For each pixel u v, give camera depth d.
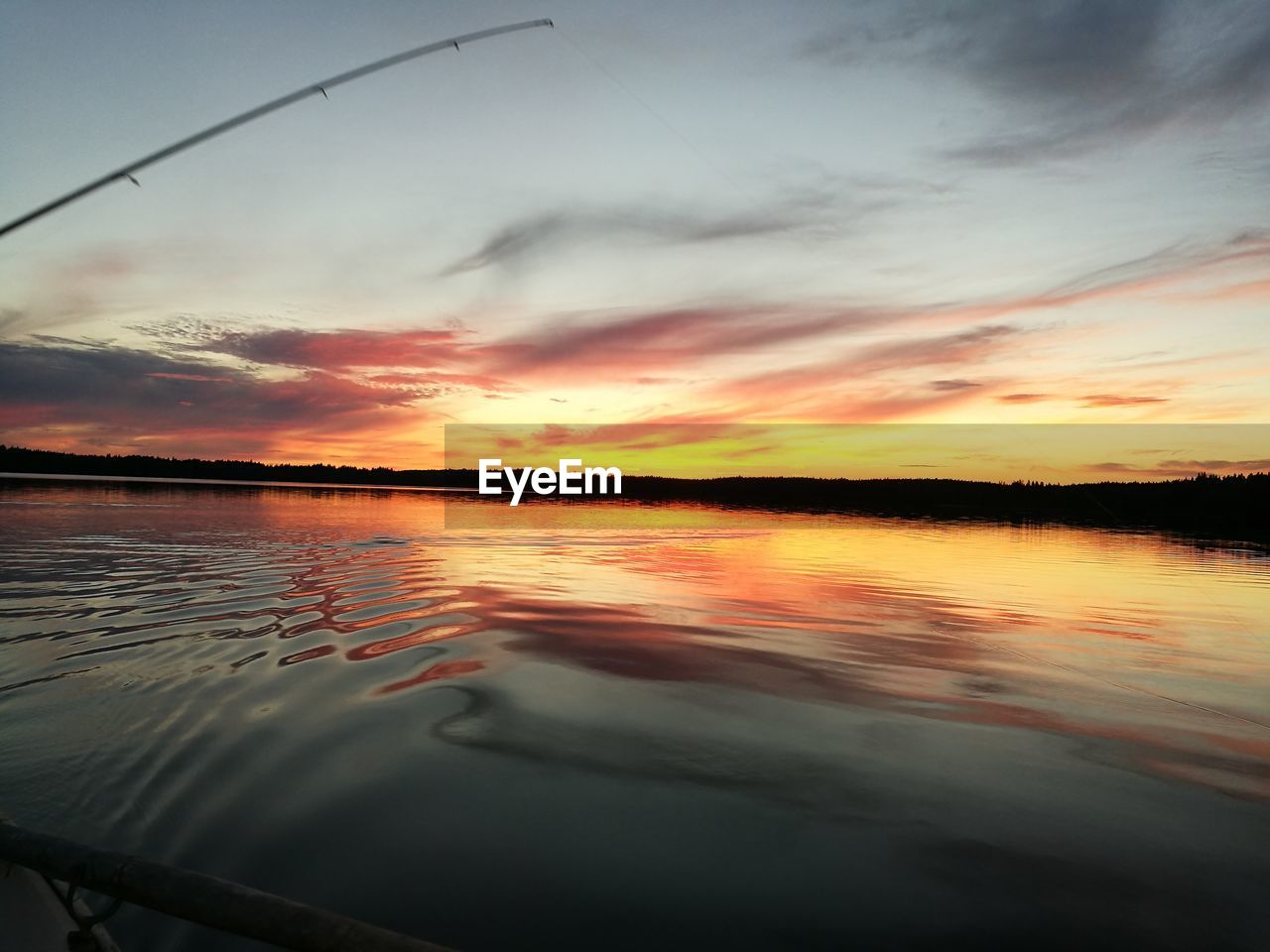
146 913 1.67
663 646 4.14
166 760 2.46
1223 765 2.60
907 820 2.18
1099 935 1.67
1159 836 2.10
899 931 1.67
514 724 2.87
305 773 2.39
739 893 1.81
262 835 2.00
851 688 3.42
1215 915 1.74
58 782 2.27
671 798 2.29
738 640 4.32
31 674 3.35
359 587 5.80
